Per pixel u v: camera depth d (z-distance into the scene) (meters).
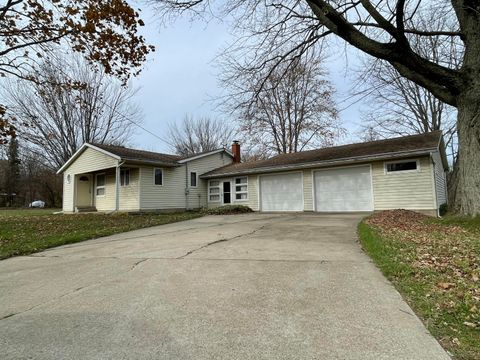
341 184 15.30
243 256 5.59
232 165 22.38
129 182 18.69
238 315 3.02
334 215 13.48
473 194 8.15
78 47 12.37
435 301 3.18
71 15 11.49
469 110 8.21
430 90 8.88
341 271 4.43
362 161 14.30
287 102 26.14
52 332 2.76
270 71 11.71
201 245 6.86
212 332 2.67
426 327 2.65
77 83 14.90
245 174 19.19
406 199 13.27
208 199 21.34
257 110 12.36
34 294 3.88
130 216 15.36
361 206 14.57
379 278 4.06
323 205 15.89
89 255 6.27
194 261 5.33
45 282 4.41
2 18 11.60
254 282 4.04
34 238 8.55
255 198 18.70
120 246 7.19
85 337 2.64
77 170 20.59
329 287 3.76
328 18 8.53
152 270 4.82
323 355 2.25
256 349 2.37
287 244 6.64
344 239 7.06
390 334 2.54
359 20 9.92
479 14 8.16
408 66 8.35
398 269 4.26
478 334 2.49
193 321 2.90
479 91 8.01
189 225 11.30
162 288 3.91
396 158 13.51
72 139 28.72
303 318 2.91
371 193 14.27
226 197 20.39
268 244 6.71
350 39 8.68
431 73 8.25
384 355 2.23
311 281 4.02
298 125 26.59
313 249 6.02
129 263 5.37
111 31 11.89
